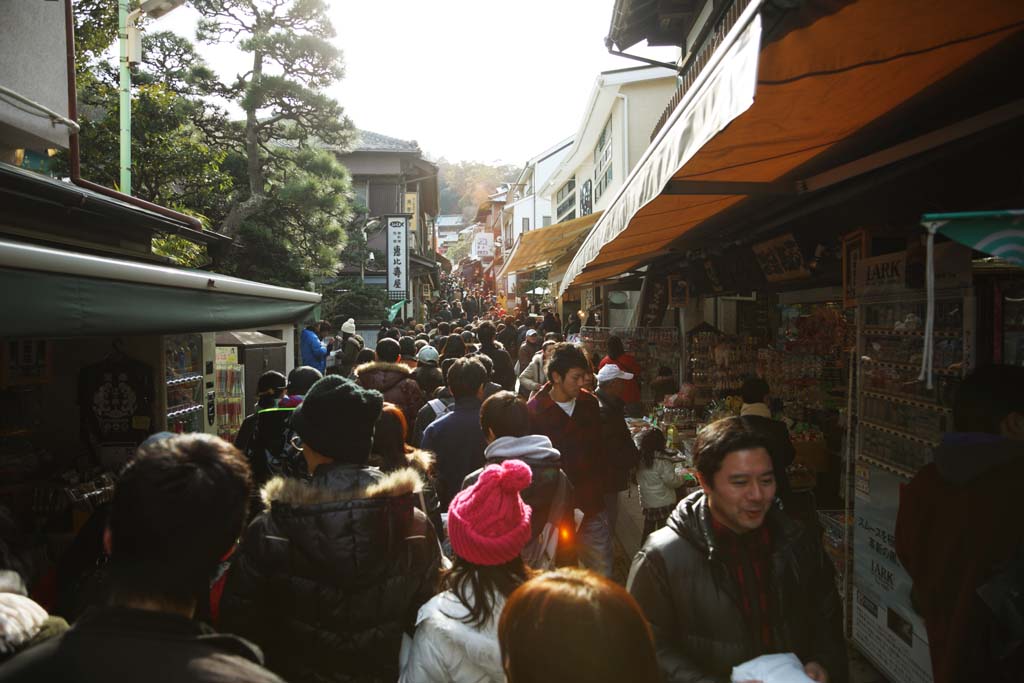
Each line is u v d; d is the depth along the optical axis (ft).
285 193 50.16
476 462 13.92
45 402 17.54
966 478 7.64
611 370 16.81
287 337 34.19
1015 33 6.89
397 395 18.70
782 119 8.66
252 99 50.19
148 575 4.20
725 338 30.73
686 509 6.75
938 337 10.63
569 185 96.89
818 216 16.14
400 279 76.74
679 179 11.29
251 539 6.78
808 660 6.48
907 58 7.22
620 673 3.77
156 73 50.96
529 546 10.05
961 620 7.29
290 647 6.73
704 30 30.27
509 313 119.96
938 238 10.73
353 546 6.66
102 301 9.85
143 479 4.36
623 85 55.31
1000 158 9.88
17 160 19.38
